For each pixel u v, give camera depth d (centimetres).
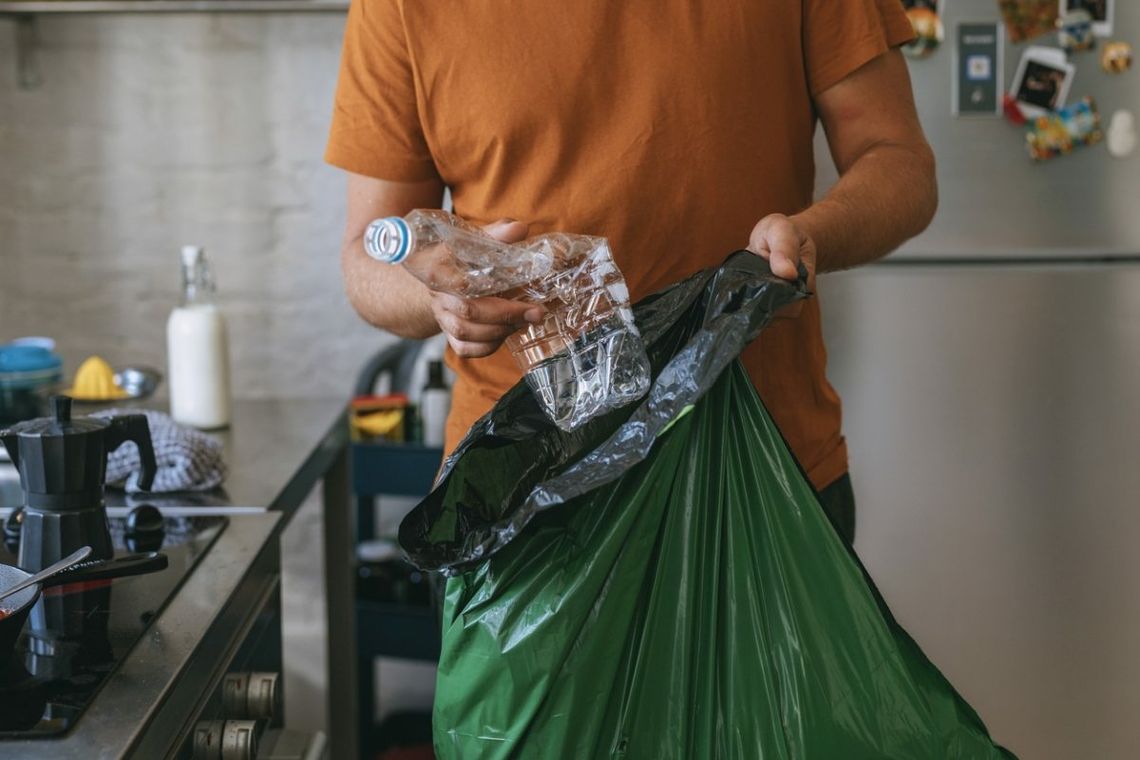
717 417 101
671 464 99
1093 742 211
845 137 130
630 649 99
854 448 209
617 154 123
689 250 125
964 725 101
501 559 100
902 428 208
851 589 98
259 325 268
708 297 101
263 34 258
